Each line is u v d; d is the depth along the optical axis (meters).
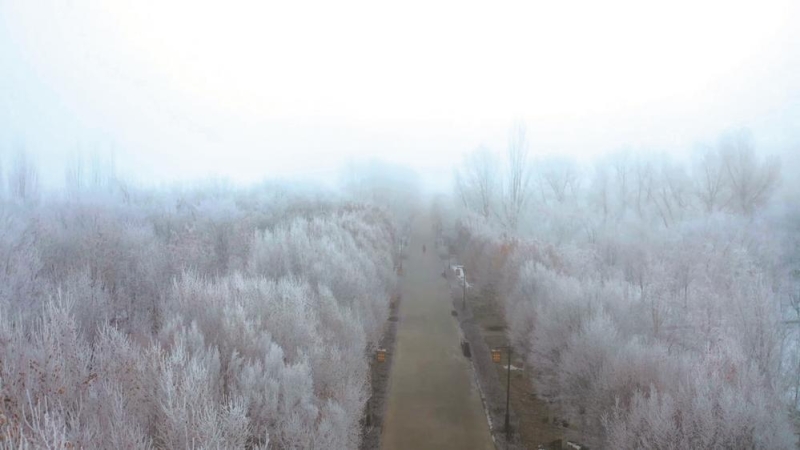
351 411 15.57
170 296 18.44
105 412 9.75
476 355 28.66
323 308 19.77
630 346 17.34
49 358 10.36
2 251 18.14
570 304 22.22
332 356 16.20
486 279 38.25
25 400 9.38
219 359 13.66
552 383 21.75
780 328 21.33
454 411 22.19
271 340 15.55
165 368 11.33
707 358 15.62
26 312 14.38
